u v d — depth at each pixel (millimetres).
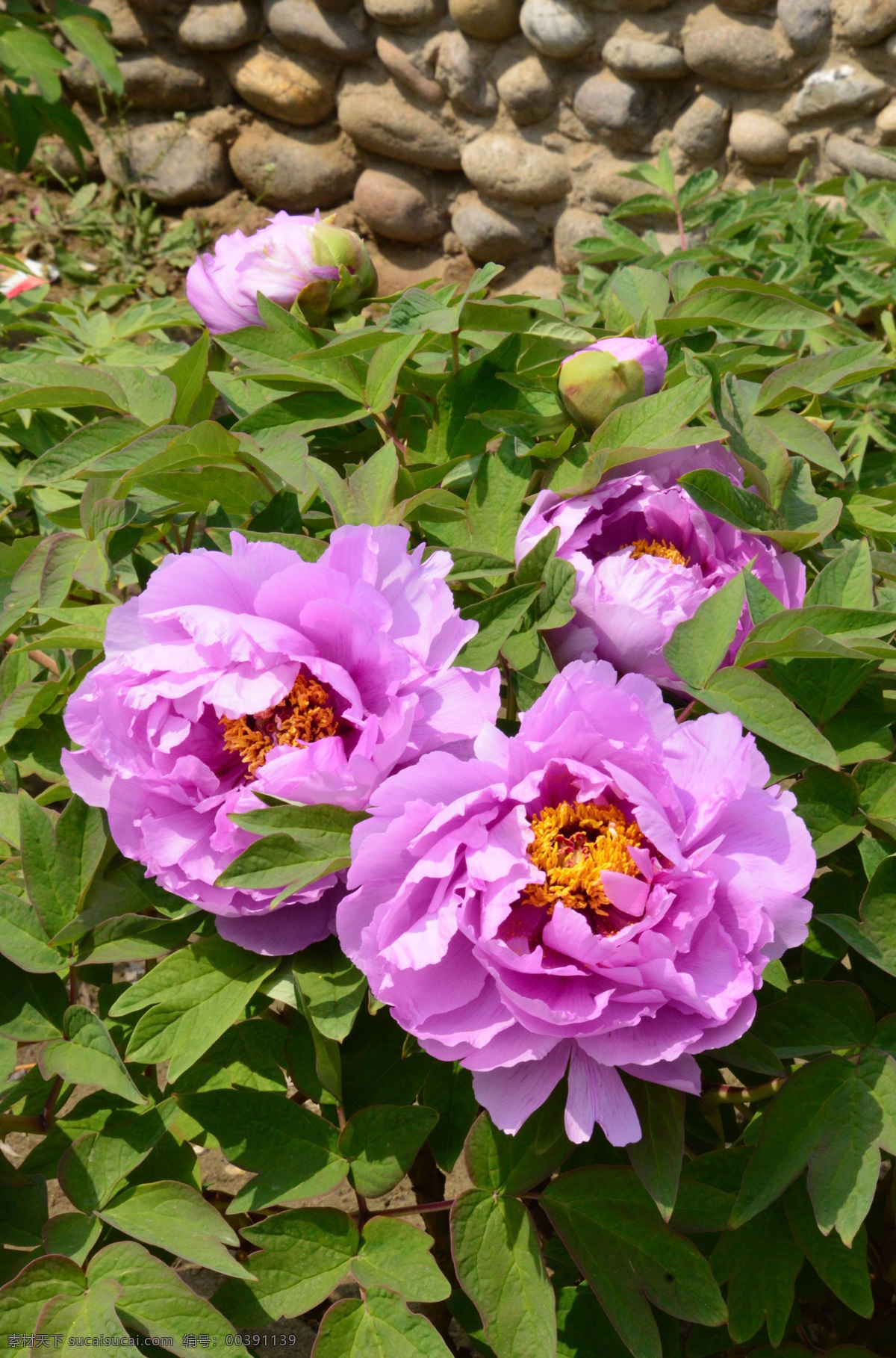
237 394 883
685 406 738
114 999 732
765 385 839
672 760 622
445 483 827
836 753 703
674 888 609
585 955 593
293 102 2582
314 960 649
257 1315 634
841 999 663
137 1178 675
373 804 605
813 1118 643
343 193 2682
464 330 833
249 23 2584
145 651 639
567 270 2453
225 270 872
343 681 625
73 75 2717
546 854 617
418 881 587
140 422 816
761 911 602
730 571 729
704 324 868
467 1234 633
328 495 736
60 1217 642
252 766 649
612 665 708
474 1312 758
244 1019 712
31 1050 1035
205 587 647
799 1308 819
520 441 773
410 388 859
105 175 2832
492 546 763
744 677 678
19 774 776
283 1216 646
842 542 844
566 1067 625
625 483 731
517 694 708
